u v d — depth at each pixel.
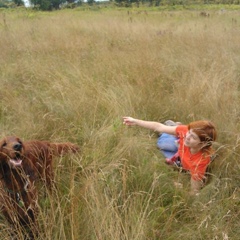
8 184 2.56
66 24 11.41
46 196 2.92
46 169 2.96
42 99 4.62
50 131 3.96
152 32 9.62
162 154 3.96
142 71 5.66
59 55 7.04
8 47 7.60
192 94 4.79
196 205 2.91
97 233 2.40
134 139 3.67
